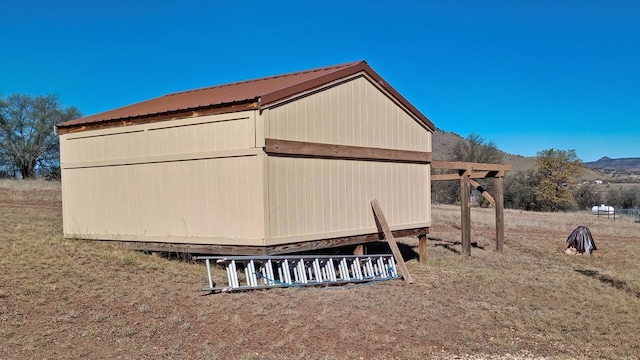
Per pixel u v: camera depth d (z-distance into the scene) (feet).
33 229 38.99
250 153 28.76
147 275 28.19
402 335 22.00
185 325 20.84
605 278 39.11
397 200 39.14
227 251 29.99
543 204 149.38
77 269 27.81
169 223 32.27
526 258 49.08
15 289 23.40
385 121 37.99
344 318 23.49
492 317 25.66
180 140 31.65
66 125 36.50
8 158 121.19
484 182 136.56
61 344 18.40
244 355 18.44
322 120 32.63
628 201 153.99
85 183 36.17
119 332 19.80
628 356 21.01
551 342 22.38
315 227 31.99
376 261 35.45
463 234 47.44
